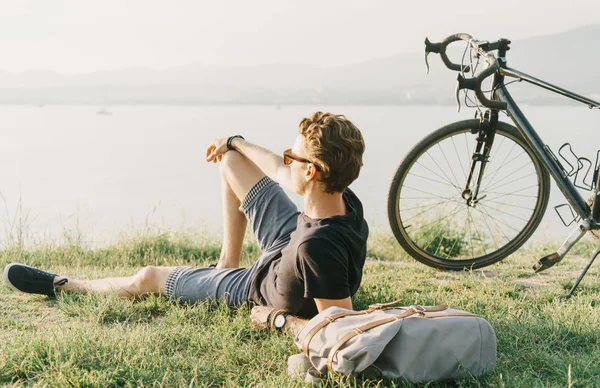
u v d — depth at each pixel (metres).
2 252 5.47
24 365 2.63
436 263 4.60
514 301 3.73
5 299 3.64
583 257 5.39
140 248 5.94
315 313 2.98
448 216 5.45
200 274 3.52
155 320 3.36
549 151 4.14
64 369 2.58
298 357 2.62
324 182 2.60
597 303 3.74
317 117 2.63
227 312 3.34
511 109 4.19
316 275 2.60
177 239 6.29
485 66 4.09
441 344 2.50
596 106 3.91
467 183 4.63
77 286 3.67
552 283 4.29
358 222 2.74
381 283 4.23
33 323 3.24
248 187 3.46
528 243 6.16
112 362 2.68
